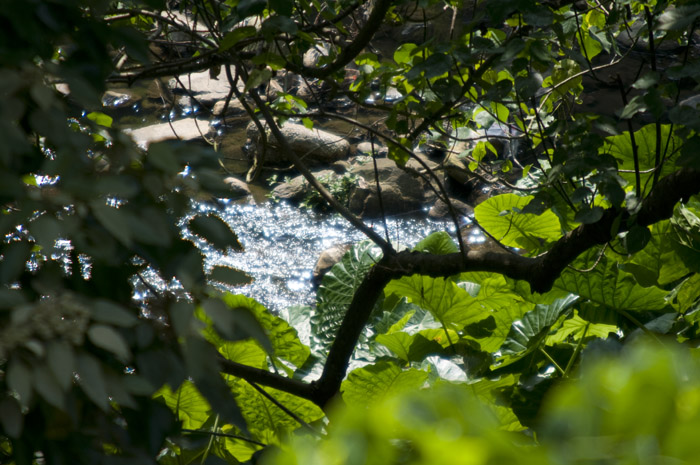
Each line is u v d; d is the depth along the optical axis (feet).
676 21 4.93
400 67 7.30
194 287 3.63
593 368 1.27
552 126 5.85
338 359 7.58
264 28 5.36
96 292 3.72
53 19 3.52
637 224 5.90
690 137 5.08
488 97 5.85
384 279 7.22
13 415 3.36
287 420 9.26
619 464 1.17
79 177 3.29
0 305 3.16
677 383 1.17
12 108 3.24
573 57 5.64
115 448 4.26
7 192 3.21
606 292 9.85
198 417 8.86
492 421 1.26
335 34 7.39
